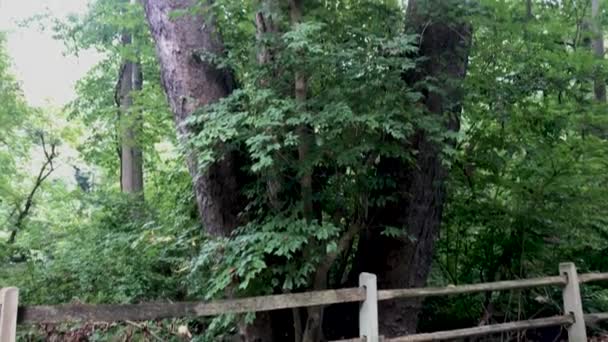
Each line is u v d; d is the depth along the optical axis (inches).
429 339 130.7
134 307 95.8
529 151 171.8
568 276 156.4
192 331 166.2
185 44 152.4
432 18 154.8
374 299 117.5
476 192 186.2
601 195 177.9
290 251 126.4
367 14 150.3
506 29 166.4
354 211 147.3
